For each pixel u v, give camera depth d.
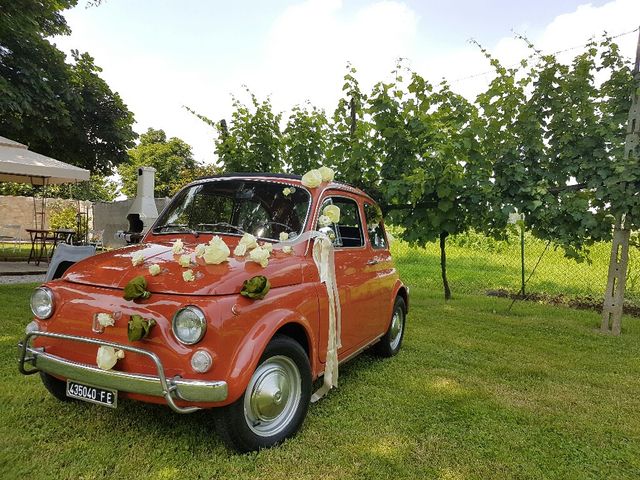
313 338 3.14
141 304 2.54
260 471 2.57
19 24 9.98
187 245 3.32
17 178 11.26
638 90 5.97
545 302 8.71
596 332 6.41
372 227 4.62
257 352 2.55
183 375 2.40
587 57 6.14
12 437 2.78
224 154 8.13
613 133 6.07
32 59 11.19
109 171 14.69
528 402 3.79
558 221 6.36
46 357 2.73
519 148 6.39
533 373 4.55
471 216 6.92
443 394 3.87
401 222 7.12
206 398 2.36
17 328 5.08
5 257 11.73
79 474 2.46
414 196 6.48
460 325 6.54
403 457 2.79
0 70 10.45
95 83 13.24
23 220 20.75
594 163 5.97
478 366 4.73
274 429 2.88
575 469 2.77
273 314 2.76
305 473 2.56
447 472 2.66
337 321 3.41
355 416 3.35
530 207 6.15
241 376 2.45
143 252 3.01
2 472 2.42
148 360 2.48
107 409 3.25
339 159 7.18
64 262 4.73
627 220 6.07
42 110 11.22
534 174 6.36
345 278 3.75
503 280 10.68
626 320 7.27
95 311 2.62
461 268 12.55
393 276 4.87
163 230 3.79
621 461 2.90
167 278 2.63
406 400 3.71
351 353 3.94
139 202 10.17
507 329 6.41
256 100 7.84
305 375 3.02
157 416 3.17
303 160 7.61
